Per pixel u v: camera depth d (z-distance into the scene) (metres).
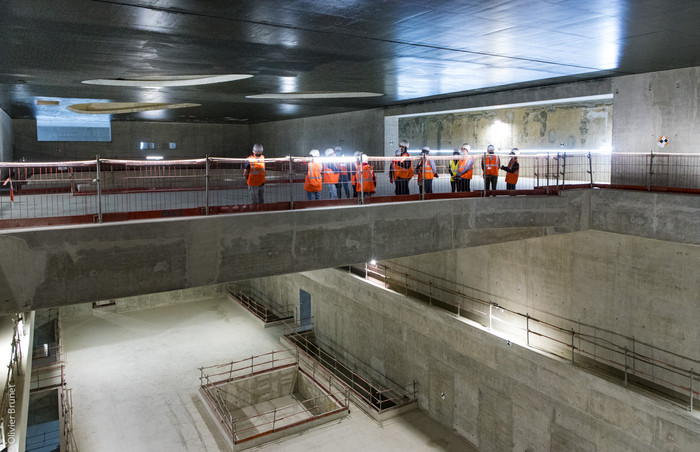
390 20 9.20
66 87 17.77
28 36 9.65
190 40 10.38
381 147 29.00
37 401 21.86
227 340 29.52
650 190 14.29
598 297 15.77
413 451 18.94
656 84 16.05
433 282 22.22
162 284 9.66
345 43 11.18
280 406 23.77
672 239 13.37
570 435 15.57
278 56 12.60
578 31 10.34
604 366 15.54
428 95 22.62
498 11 8.73
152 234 9.45
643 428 13.55
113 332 30.62
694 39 11.16
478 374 18.78
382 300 23.75
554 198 14.65
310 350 28.52
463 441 19.64
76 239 8.77
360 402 22.31
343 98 23.53
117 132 40.06
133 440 19.52
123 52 11.48
